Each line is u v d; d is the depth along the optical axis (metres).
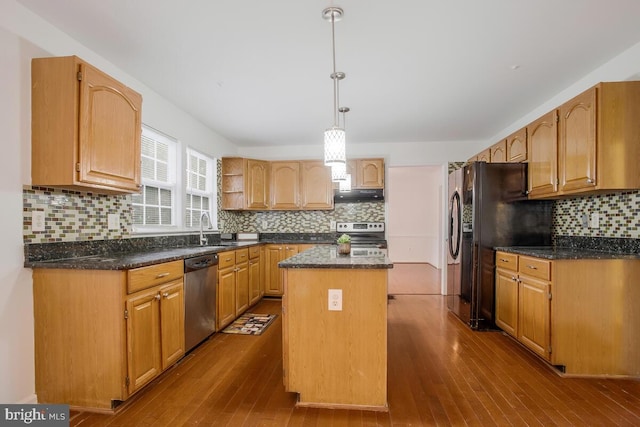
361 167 4.85
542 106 3.44
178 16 1.96
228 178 4.75
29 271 1.92
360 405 1.92
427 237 8.34
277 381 2.24
